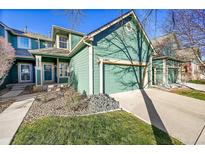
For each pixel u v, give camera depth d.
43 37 15.80
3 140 3.22
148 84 11.25
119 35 8.90
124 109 5.76
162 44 14.79
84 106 5.74
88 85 7.71
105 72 8.23
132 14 9.45
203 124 4.23
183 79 17.72
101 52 7.96
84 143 3.17
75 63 10.62
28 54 13.46
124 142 3.21
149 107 6.07
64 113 5.18
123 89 9.35
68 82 13.17
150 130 3.79
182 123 4.31
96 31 7.38
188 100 7.47
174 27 7.73
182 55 13.05
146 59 10.96
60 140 3.28
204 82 16.64
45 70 12.89
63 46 13.59
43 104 6.45
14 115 4.88
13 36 13.72
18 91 9.88
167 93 9.38
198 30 7.00
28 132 3.62
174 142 3.24
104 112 5.31
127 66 9.55
